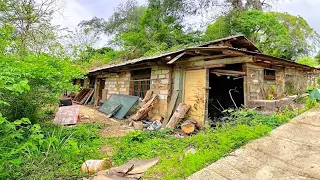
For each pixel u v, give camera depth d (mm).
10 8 9742
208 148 3613
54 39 11438
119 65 9250
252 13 14719
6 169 2764
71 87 5961
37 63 5234
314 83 9414
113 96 10461
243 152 3354
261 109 5832
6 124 2561
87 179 2893
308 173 2678
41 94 5219
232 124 4691
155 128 6738
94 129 6180
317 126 3998
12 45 6473
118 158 4031
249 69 6895
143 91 9242
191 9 18594
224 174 2799
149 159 3758
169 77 7738
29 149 3480
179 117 6754
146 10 19594
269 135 3852
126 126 7070
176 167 3070
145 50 18062
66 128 5805
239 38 8859
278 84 8039
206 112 6590
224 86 10195
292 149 3324
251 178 2684
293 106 5359
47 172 3053
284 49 14977
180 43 17562
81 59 19922
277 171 2799
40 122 5629
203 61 6789
